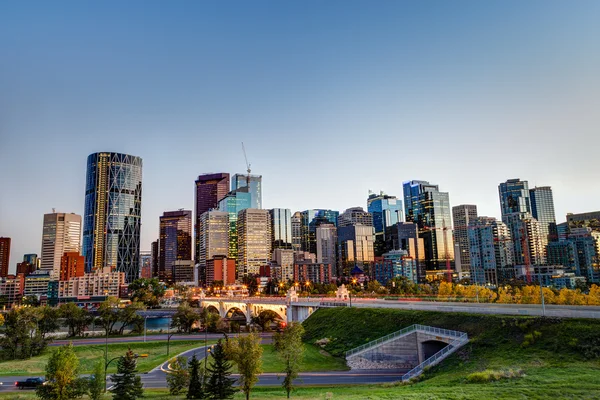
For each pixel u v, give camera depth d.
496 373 56.94
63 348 59.41
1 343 136.12
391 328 100.19
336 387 71.62
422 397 48.56
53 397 57.28
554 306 89.56
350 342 104.06
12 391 82.19
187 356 110.06
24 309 186.50
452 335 80.50
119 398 60.88
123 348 139.88
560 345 64.19
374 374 83.19
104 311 181.50
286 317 166.38
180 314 193.38
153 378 88.31
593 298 124.50
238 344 60.81
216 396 63.09
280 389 71.38
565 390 46.19
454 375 64.81
